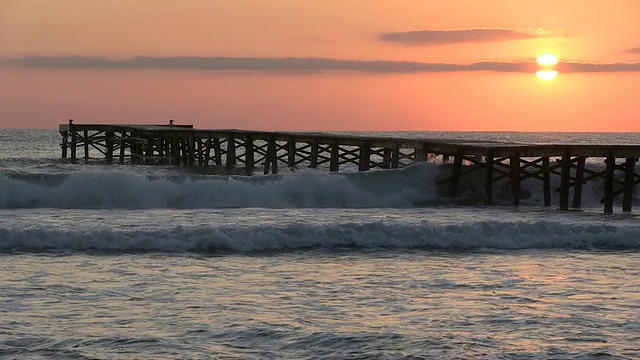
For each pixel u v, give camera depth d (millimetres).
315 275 20750
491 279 20266
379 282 19828
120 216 30484
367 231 25938
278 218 30172
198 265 22031
